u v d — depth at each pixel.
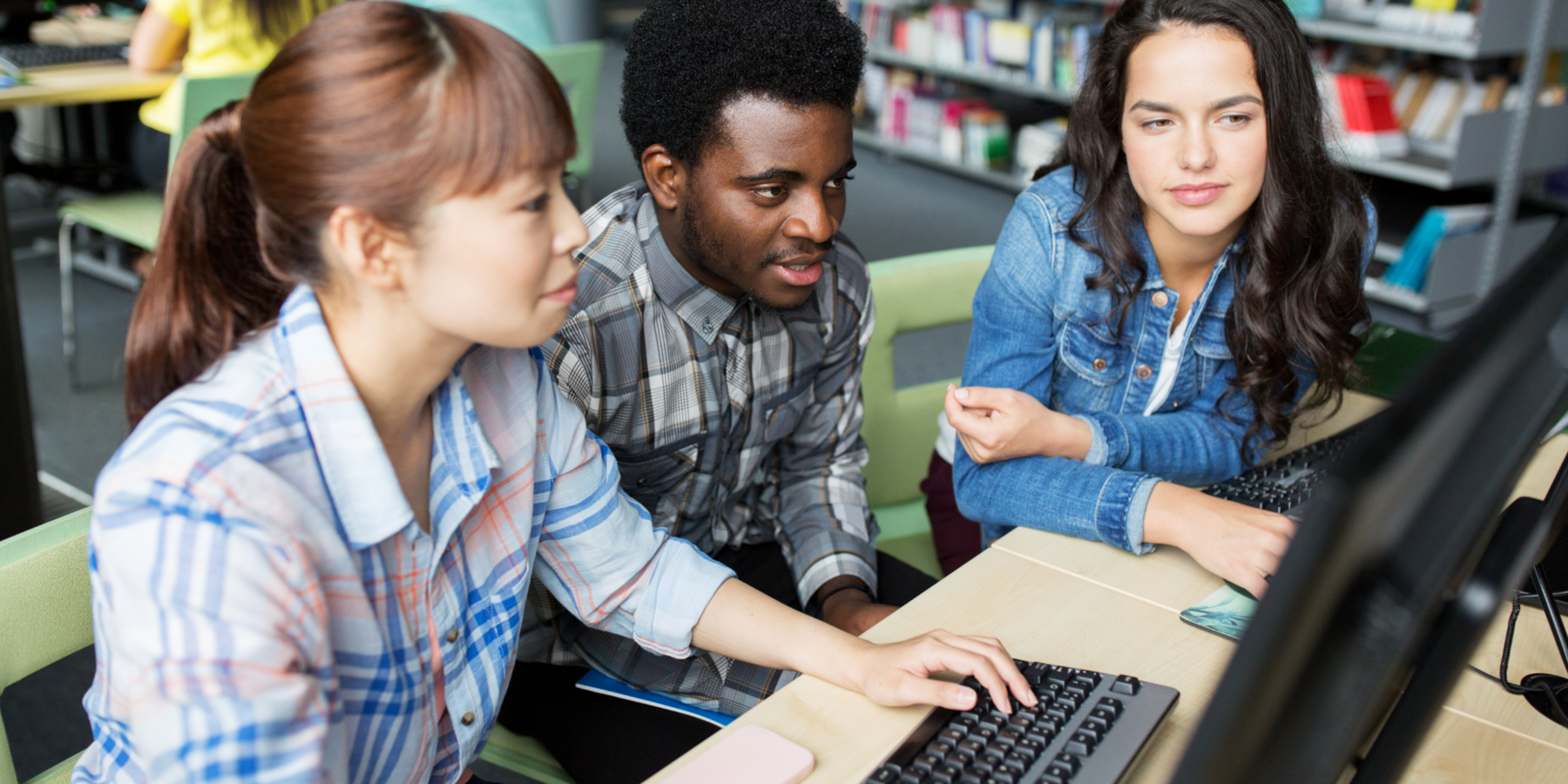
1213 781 0.45
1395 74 3.79
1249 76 1.14
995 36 5.17
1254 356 1.31
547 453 0.92
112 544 0.63
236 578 0.64
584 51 3.34
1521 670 0.94
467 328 0.71
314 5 3.13
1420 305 3.53
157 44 3.18
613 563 1.00
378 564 0.77
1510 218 3.53
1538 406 0.66
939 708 0.83
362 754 0.80
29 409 2.10
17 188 4.54
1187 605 1.02
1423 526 0.52
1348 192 1.29
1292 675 0.46
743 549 1.41
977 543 1.52
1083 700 0.83
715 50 1.01
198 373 0.74
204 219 0.73
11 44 3.45
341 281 0.71
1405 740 0.62
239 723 0.62
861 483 1.42
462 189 0.66
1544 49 3.35
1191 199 1.18
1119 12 1.22
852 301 1.33
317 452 0.73
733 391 1.25
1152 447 1.28
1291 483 1.25
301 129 0.66
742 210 1.06
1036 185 1.37
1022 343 1.34
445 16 0.68
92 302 3.60
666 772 0.79
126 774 0.75
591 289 1.14
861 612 1.24
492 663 0.89
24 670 0.87
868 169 5.51
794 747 0.81
